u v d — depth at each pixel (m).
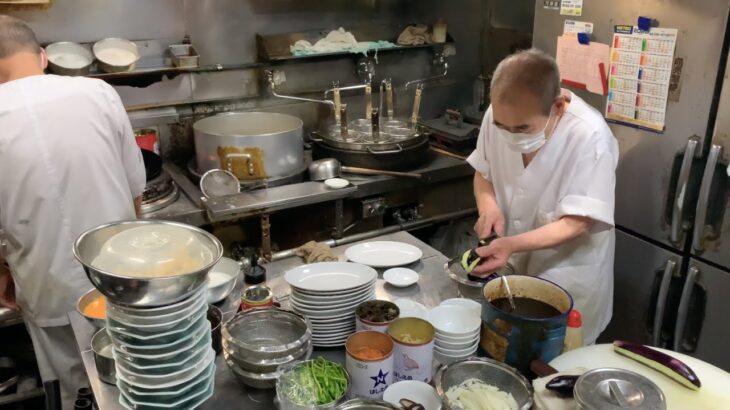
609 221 1.59
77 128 1.85
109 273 0.97
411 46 3.19
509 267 1.69
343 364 1.34
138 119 2.72
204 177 2.41
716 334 2.01
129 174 2.08
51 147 1.81
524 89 1.42
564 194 1.67
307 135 3.15
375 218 2.83
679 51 1.91
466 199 3.07
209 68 2.82
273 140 2.47
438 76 3.43
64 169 1.84
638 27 2.01
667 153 2.03
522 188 1.79
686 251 2.05
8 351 2.46
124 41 2.62
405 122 3.05
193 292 1.08
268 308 1.36
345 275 1.55
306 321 1.31
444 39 3.29
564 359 1.19
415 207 2.91
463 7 3.39
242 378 1.23
